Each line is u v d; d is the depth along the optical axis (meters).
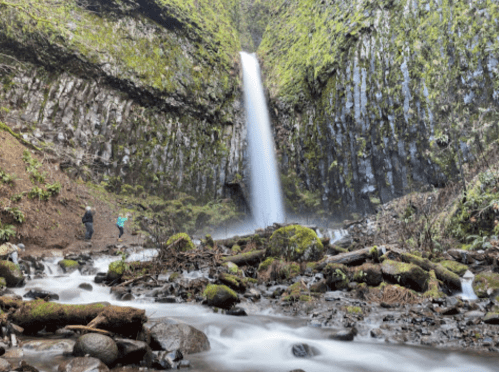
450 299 6.02
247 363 3.75
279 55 31.62
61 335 4.08
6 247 8.45
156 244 11.40
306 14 31.30
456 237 10.53
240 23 37.00
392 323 5.08
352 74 23.52
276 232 9.15
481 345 4.22
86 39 22.48
